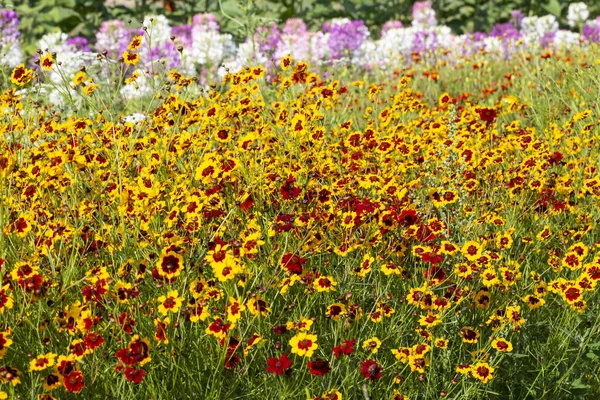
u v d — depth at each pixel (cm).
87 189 368
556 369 334
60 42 1004
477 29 1408
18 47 1038
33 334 296
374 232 359
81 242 333
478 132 481
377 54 1041
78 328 266
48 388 245
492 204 416
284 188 357
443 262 366
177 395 294
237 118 453
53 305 295
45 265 313
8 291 292
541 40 1145
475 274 344
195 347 309
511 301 358
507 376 334
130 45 408
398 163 458
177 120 418
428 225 354
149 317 306
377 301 323
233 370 310
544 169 445
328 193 380
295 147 439
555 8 1409
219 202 357
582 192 435
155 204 353
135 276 314
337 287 355
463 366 294
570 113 651
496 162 448
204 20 1008
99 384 278
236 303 286
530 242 388
